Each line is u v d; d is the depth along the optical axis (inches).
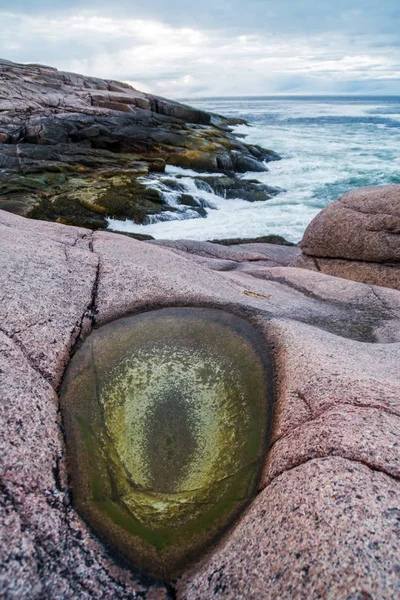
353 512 80.9
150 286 186.4
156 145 1085.8
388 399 113.0
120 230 666.2
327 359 139.2
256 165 1132.5
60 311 157.1
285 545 80.4
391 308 239.3
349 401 113.0
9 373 120.2
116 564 87.1
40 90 1310.3
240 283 236.5
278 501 90.2
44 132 990.4
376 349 172.7
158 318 170.9
